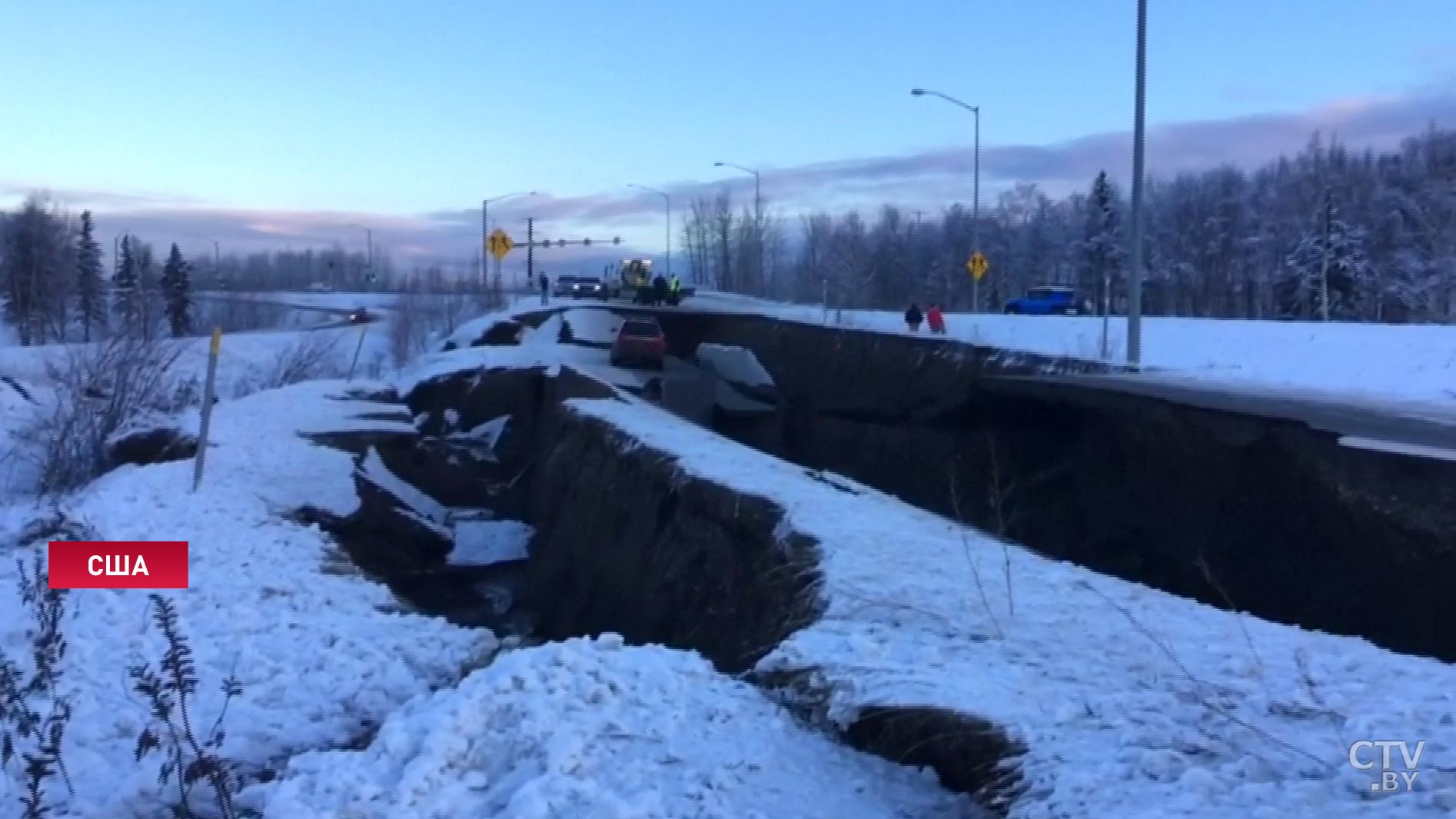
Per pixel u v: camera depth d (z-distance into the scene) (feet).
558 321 166.40
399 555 72.69
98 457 77.10
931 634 28.73
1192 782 18.40
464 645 34.86
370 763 19.92
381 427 89.56
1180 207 347.56
